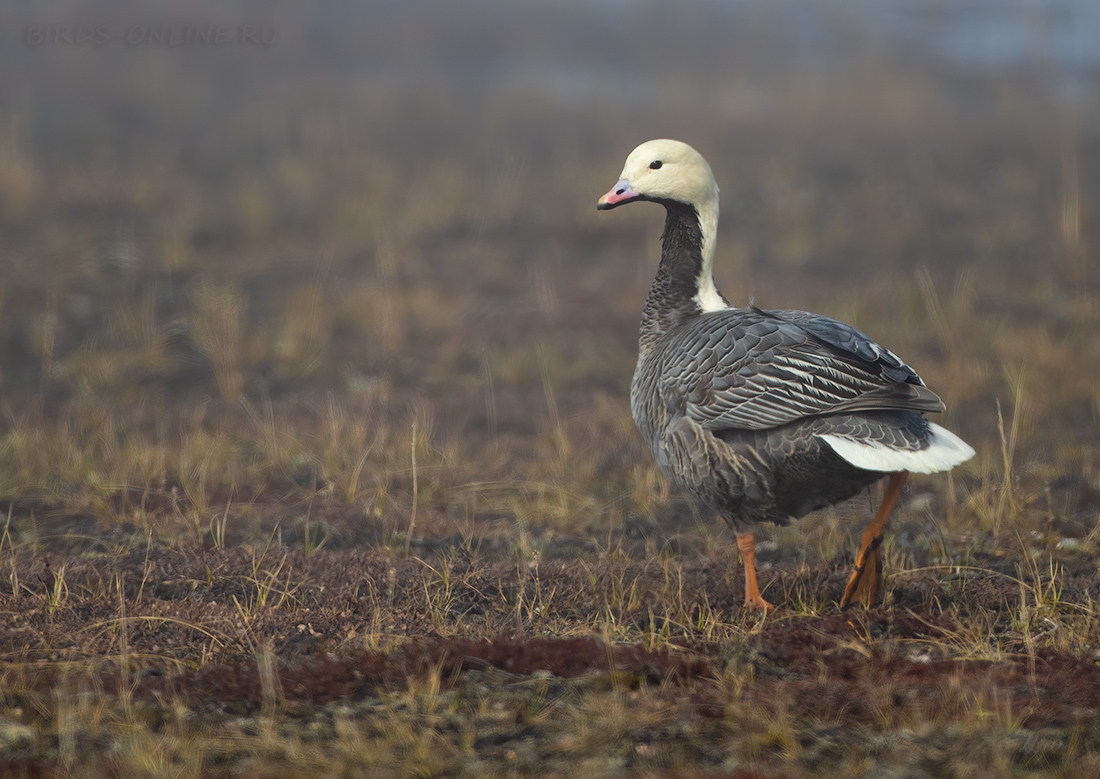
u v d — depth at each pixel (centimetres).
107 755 621
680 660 723
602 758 621
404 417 1394
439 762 610
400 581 891
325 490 1141
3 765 609
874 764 610
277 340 1692
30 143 2881
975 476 1163
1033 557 944
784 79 3756
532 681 705
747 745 627
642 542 1031
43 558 914
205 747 628
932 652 757
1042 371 1497
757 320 841
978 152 2959
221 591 877
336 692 693
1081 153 2950
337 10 4766
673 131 3123
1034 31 4444
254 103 3431
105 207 2417
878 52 4138
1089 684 691
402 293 1928
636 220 2406
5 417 1361
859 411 772
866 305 1820
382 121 3259
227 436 1298
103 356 1583
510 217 2425
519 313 1844
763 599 853
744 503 834
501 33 4522
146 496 1108
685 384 836
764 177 2719
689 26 4597
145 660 744
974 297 1884
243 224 2314
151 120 3225
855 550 970
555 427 1338
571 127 3238
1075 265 2009
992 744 621
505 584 891
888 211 2464
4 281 1928
